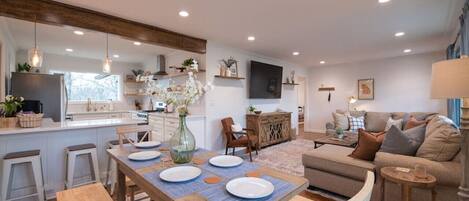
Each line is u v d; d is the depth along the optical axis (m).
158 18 2.99
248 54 5.18
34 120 2.57
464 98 1.44
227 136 4.18
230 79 4.75
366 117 5.32
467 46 2.59
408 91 5.52
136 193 2.34
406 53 5.32
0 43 3.21
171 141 1.69
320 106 7.23
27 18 2.33
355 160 2.47
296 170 3.50
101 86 6.12
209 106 4.33
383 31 3.56
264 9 2.68
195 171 1.46
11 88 3.82
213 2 2.48
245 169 1.53
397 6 2.62
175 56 5.10
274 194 1.15
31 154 2.31
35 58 2.45
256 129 4.89
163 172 1.43
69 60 5.45
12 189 2.41
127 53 5.24
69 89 5.59
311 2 2.49
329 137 4.34
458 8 2.71
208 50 4.24
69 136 2.81
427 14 2.87
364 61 6.27
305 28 3.41
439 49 4.89
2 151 2.39
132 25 3.09
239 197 1.10
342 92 6.73
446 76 1.44
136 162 1.67
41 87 4.07
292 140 5.90
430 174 1.85
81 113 5.37
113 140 3.04
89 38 3.87
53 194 2.67
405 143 2.17
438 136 1.99
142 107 6.60
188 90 1.72
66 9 2.55
